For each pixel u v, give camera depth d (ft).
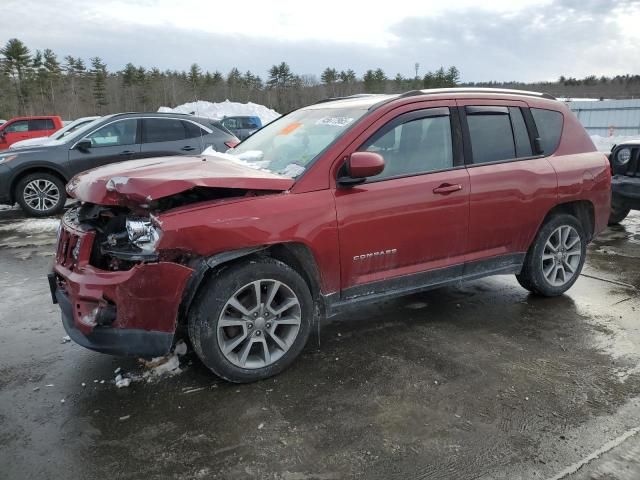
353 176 10.59
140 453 8.33
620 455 8.29
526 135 14.07
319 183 10.80
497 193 13.10
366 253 11.39
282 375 10.81
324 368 11.11
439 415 9.37
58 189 28.68
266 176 10.50
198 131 30.86
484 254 13.44
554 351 11.91
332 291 11.29
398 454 8.32
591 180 15.02
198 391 10.18
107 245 9.89
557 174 14.25
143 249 9.47
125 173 10.24
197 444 8.56
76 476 7.82
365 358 11.57
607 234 24.16
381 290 11.99
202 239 9.38
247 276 10.03
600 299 15.33
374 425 9.08
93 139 28.84
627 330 13.10
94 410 9.54
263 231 9.93
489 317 13.93
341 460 8.17
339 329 13.16
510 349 12.01
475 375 10.80
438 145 12.50
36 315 14.17
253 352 10.83
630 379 10.66
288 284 10.52
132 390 10.21
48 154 27.99
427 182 12.01
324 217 10.66
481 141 13.19
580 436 8.77
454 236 12.65
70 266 10.23
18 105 198.70
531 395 10.03
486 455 8.30
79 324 9.46
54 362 11.41
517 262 14.21
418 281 12.47
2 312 14.38
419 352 11.85
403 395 10.04
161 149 29.71
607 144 59.98
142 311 9.35
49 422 9.17
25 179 27.91
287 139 12.97
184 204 9.84
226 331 10.40
